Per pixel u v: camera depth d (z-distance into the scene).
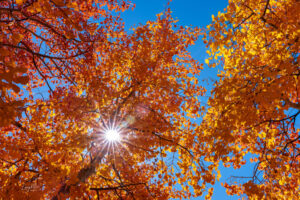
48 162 3.89
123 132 6.27
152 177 6.71
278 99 4.27
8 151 3.93
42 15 4.20
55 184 4.00
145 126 6.25
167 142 6.30
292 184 5.24
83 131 6.08
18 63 5.29
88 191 4.98
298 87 4.26
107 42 6.16
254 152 6.12
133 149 6.37
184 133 6.72
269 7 4.67
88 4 5.56
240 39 4.79
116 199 5.84
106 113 6.34
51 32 5.20
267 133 5.15
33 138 4.41
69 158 5.12
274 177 4.89
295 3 3.62
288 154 4.89
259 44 4.75
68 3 2.48
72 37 3.07
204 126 5.88
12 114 2.08
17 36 2.37
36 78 6.42
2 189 3.73
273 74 3.88
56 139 5.22
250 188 4.46
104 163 5.97
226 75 5.16
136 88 6.58
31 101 5.21
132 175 6.33
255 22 4.72
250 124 5.04
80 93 6.39
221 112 5.07
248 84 4.52
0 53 2.03
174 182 6.18
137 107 6.55
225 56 4.89
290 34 3.96
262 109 5.12
